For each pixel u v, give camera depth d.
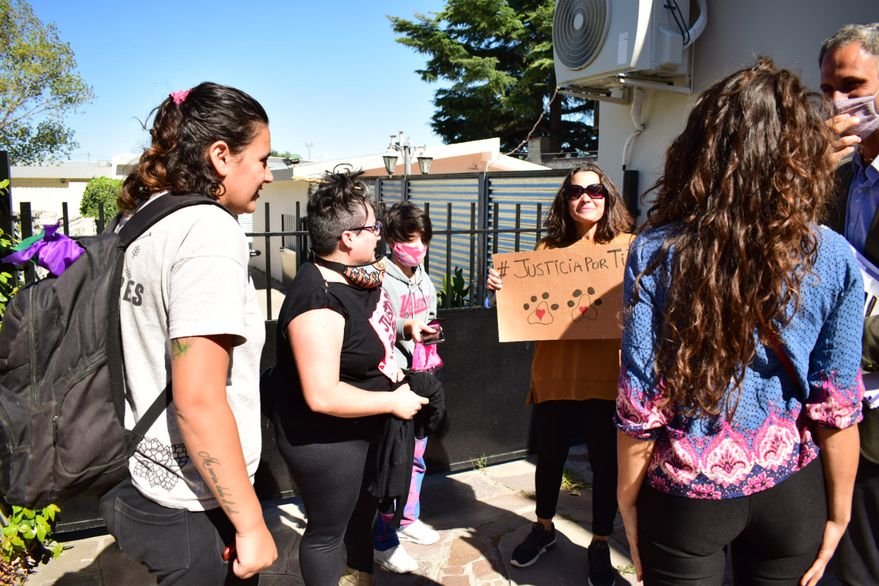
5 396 1.43
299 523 3.15
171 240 1.41
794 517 1.36
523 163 15.09
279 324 1.97
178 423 1.39
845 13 3.12
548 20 27.42
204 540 1.53
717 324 1.21
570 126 29.59
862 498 1.88
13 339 1.41
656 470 1.37
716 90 1.28
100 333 1.46
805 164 1.20
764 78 1.24
